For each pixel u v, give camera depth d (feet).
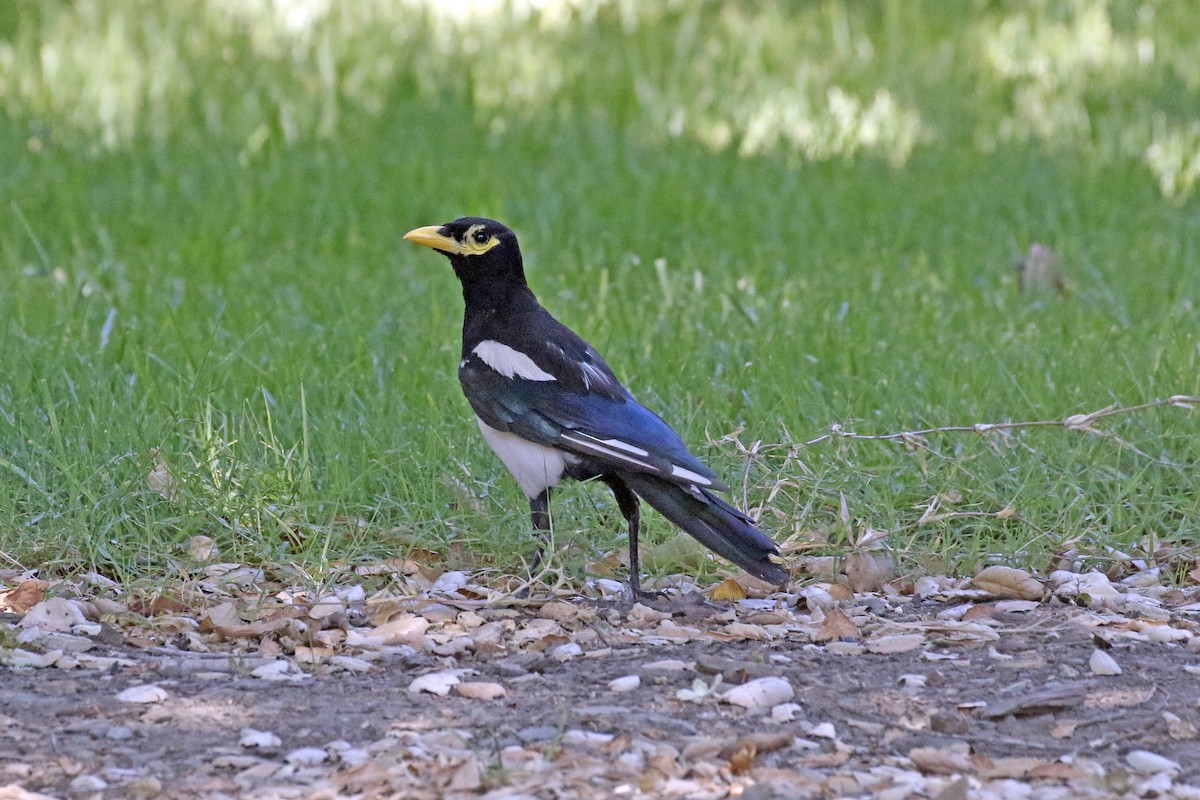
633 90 89.25
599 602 29.58
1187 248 64.28
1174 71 97.35
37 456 33.47
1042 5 106.83
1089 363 42.75
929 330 47.65
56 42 90.48
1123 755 21.53
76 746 21.04
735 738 21.59
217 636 26.53
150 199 68.13
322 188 70.69
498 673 24.90
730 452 34.99
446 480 33.58
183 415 36.50
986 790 20.11
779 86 90.94
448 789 19.66
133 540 30.68
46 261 55.83
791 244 64.59
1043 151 82.89
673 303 51.42
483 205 67.87
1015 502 33.88
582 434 29.12
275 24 98.02
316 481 33.88
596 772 20.21
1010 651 26.23
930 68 96.12
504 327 30.96
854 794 19.86
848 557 31.24
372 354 43.16
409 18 100.89
